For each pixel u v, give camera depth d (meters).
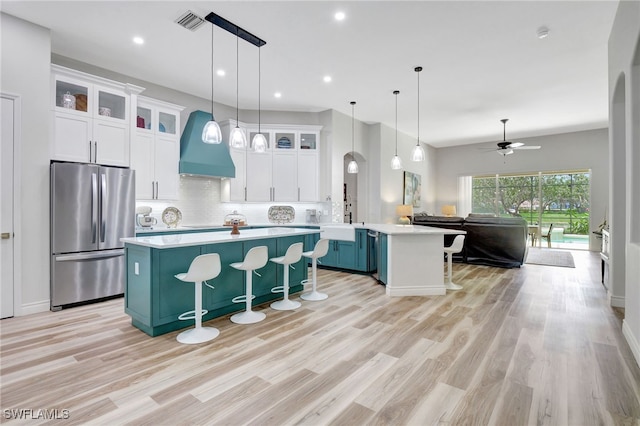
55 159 3.57
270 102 5.90
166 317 2.81
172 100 5.25
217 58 4.15
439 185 10.38
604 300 3.83
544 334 2.79
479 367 2.22
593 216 8.03
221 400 1.83
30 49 3.31
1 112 3.12
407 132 8.23
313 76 4.70
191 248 2.99
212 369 2.19
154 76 4.73
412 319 3.18
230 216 5.91
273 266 3.79
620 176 3.50
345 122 6.69
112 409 1.75
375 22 3.31
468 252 6.19
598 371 2.15
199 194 5.68
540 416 1.69
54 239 3.41
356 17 3.23
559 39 3.64
